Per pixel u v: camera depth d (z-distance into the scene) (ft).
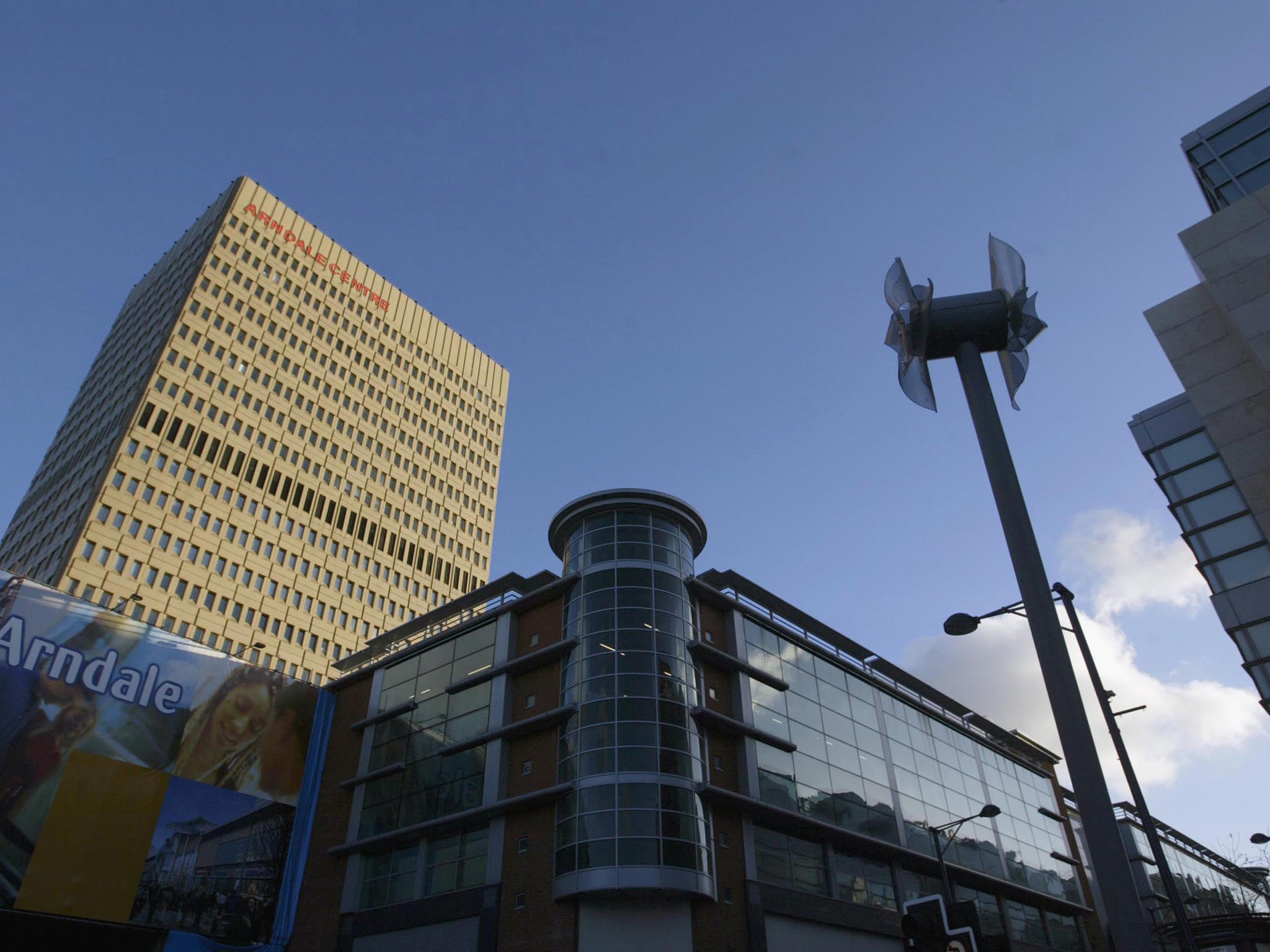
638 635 135.54
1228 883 254.88
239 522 316.81
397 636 188.55
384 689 172.55
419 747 154.61
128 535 280.31
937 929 43.01
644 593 140.56
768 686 151.74
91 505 276.62
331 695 182.91
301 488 347.15
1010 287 36.55
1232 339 102.63
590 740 126.21
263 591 312.29
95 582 265.75
